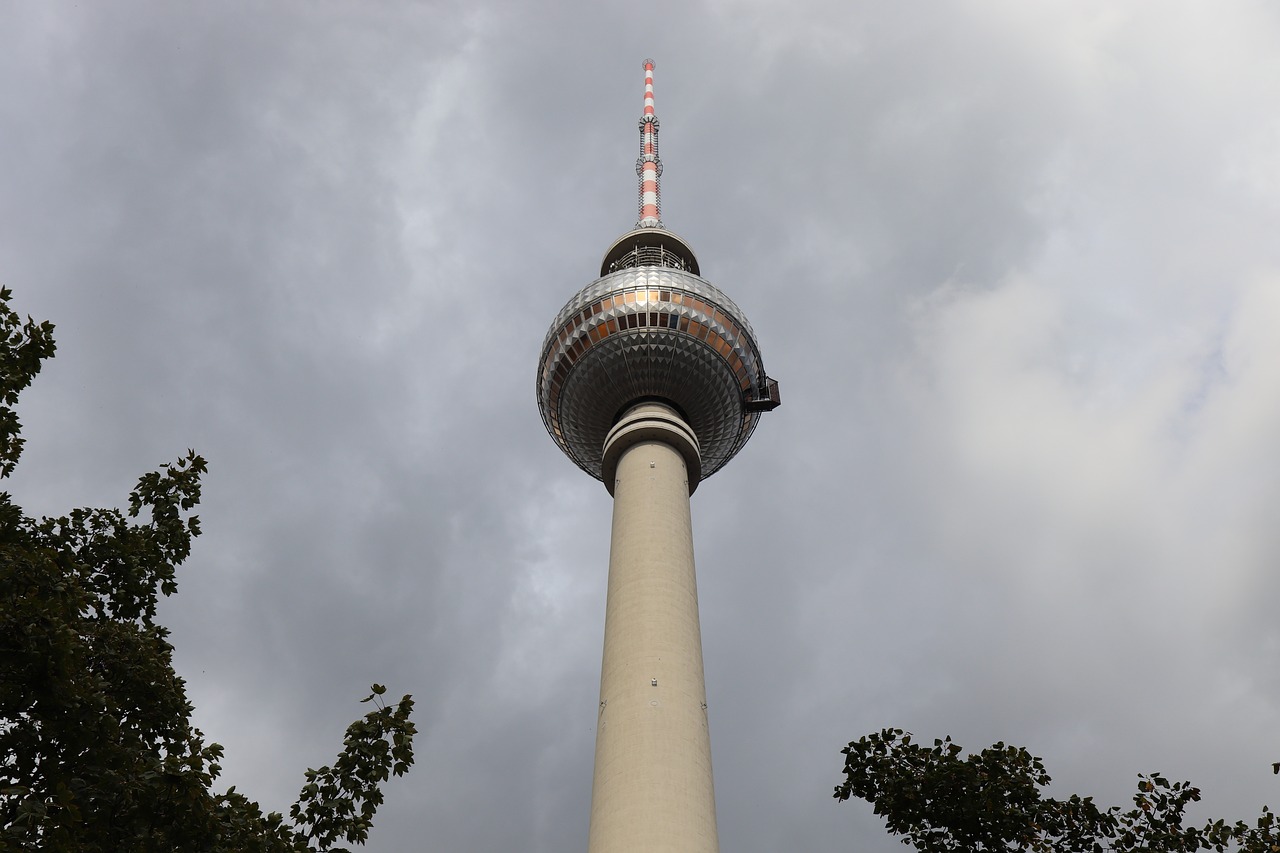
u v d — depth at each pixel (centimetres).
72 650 2784
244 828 2850
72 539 3488
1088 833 4106
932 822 4203
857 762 4388
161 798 2719
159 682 3294
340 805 3033
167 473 3822
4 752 2745
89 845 2559
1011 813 4100
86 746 2819
